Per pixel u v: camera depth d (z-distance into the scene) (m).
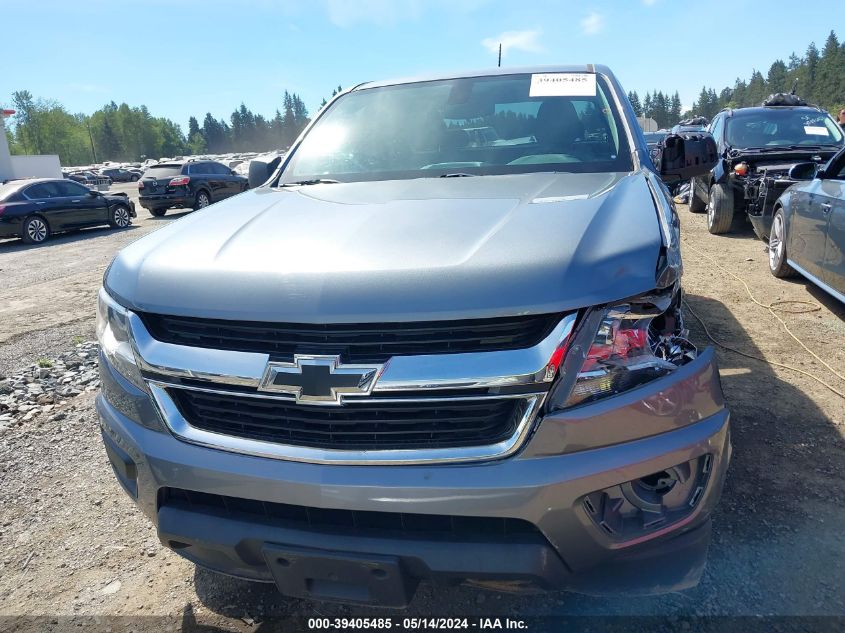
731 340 4.63
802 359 4.23
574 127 2.88
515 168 2.72
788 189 6.20
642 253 1.68
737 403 3.61
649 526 1.68
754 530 2.51
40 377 4.80
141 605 2.35
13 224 13.58
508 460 1.57
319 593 1.74
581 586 1.70
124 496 3.10
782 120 9.05
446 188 2.41
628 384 1.61
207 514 1.82
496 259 1.63
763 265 7.02
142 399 1.87
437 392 1.56
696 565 1.76
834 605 2.12
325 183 2.86
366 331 1.59
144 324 1.87
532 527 1.61
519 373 1.53
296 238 1.92
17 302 7.66
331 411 1.64
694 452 1.66
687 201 12.03
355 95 3.48
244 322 1.70
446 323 1.56
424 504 1.58
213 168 19.83
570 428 1.55
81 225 15.11
